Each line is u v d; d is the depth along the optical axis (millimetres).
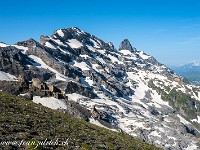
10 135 41531
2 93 87000
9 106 63719
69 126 61062
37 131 48000
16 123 49344
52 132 50375
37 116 61688
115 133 81812
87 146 45938
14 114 56812
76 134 54469
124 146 58250
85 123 79750
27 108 67750
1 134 41062
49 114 68875
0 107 59844
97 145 49938
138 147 63062
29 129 47781
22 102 74875
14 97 83750
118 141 62062
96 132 64125
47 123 57188
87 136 55812
